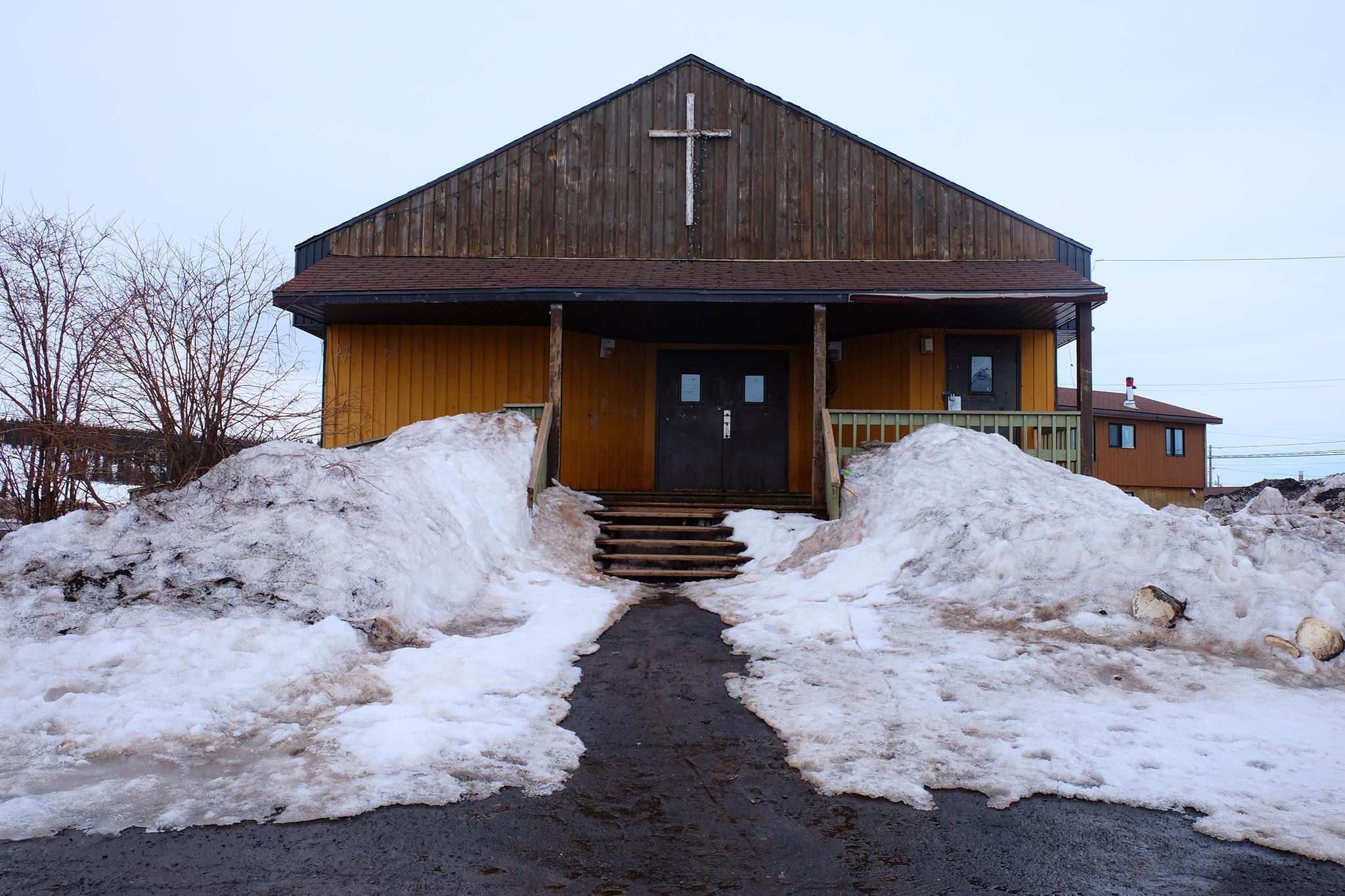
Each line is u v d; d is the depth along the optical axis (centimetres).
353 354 1226
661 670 579
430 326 1226
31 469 799
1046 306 1073
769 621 694
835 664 580
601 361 1277
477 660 543
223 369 867
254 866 311
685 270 1162
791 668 574
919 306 1070
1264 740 442
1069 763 417
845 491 952
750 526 991
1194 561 648
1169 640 598
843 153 1265
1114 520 704
